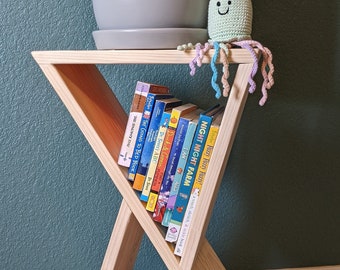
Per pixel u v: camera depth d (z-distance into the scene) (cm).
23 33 79
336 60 81
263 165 85
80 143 84
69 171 85
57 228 87
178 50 54
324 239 88
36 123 83
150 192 63
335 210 87
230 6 56
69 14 79
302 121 83
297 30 79
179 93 82
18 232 87
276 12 79
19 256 88
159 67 81
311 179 85
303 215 87
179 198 61
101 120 65
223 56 53
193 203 61
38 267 88
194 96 82
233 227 87
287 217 87
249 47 54
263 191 86
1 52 80
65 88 60
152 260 89
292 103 82
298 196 86
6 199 85
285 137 84
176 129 61
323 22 79
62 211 86
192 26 59
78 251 88
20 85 81
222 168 59
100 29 62
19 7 78
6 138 83
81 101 62
